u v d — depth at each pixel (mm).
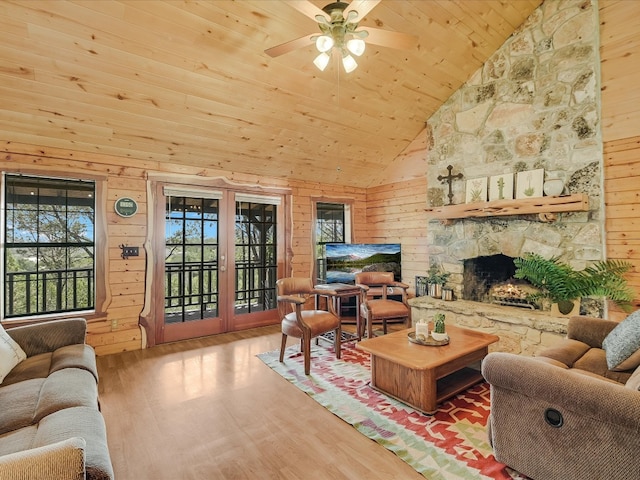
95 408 1691
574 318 2715
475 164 4273
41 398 1706
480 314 3760
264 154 4461
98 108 3135
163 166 4102
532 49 3768
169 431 2209
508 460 1773
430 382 2393
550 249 3604
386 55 3506
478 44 3840
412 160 5258
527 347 3379
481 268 4301
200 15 2598
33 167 3328
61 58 2625
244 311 4836
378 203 5891
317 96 3752
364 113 4270
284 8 2697
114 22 2488
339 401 2602
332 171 5336
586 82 3385
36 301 3531
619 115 3283
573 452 1531
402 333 3057
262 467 1865
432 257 4699
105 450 1343
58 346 2461
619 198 3307
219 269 4559
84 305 3779
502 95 4012
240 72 3182
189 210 4359
